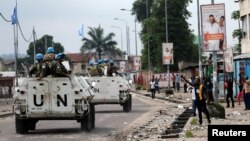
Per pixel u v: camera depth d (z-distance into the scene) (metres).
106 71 38.41
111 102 37.56
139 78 105.38
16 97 22.20
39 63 22.47
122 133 21.94
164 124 25.80
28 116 22.22
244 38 55.88
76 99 22.11
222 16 29.55
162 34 102.44
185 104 45.44
